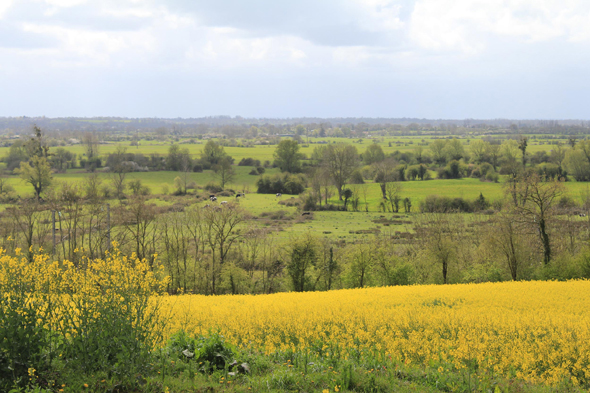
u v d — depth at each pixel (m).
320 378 9.62
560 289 28.92
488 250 48.38
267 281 55.00
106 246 51.53
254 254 58.53
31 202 74.69
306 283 53.44
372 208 108.31
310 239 52.91
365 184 132.50
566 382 11.11
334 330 16.17
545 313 19.95
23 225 59.38
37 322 8.59
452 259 49.25
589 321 17.73
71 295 9.27
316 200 109.94
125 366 8.45
